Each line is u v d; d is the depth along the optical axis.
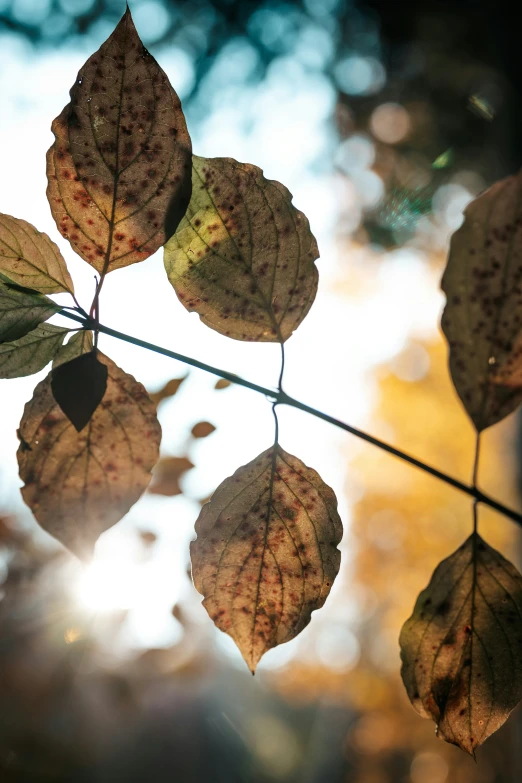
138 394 0.39
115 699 1.01
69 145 0.38
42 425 0.38
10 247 0.39
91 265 0.39
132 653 0.97
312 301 0.41
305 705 6.72
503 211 0.41
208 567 0.39
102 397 0.38
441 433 3.88
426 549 3.90
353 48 2.44
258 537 0.39
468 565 0.40
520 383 0.41
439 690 0.39
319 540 0.39
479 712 0.39
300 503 0.40
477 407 0.42
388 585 4.01
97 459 0.38
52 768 1.05
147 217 0.39
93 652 0.92
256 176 0.40
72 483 0.38
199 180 0.39
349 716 5.77
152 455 0.39
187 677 1.06
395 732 3.67
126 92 0.38
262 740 5.42
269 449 0.40
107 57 0.38
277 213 0.40
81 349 0.39
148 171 0.39
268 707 6.42
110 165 0.39
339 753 5.52
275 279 0.40
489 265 0.41
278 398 0.40
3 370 0.38
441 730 0.39
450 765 3.33
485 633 0.39
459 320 0.42
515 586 0.40
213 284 0.40
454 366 0.42
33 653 0.91
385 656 4.03
